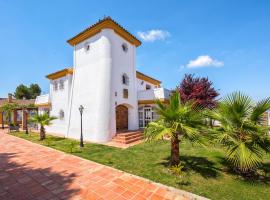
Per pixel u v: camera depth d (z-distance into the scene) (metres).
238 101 5.59
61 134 17.00
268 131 5.21
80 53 14.97
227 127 5.72
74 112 14.85
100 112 12.65
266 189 4.83
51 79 19.23
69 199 4.52
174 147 6.31
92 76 13.66
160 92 15.16
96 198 4.54
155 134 5.89
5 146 11.60
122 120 15.32
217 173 5.95
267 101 5.30
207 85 13.54
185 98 12.79
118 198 4.52
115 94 13.35
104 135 12.34
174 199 4.42
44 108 21.09
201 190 4.78
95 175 6.11
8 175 6.27
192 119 5.92
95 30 13.66
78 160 7.91
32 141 13.25
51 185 5.38
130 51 15.76
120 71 14.17
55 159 8.16
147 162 7.37
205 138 5.73
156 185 5.21
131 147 10.42
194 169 6.32
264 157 7.50
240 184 5.13
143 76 21.09
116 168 6.73
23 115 22.81
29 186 5.34
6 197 4.67
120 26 13.69
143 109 16.38
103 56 13.08
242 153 4.91
